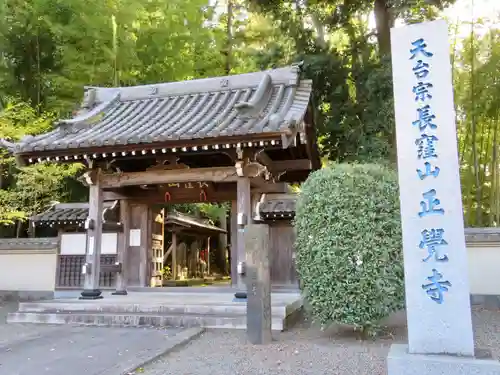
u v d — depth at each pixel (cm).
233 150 824
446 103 436
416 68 453
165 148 785
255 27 1817
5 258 1213
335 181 573
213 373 454
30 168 1198
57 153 841
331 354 521
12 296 1181
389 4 1155
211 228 1938
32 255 1202
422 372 379
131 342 595
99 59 1410
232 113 889
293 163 1047
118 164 1031
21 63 1430
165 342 585
